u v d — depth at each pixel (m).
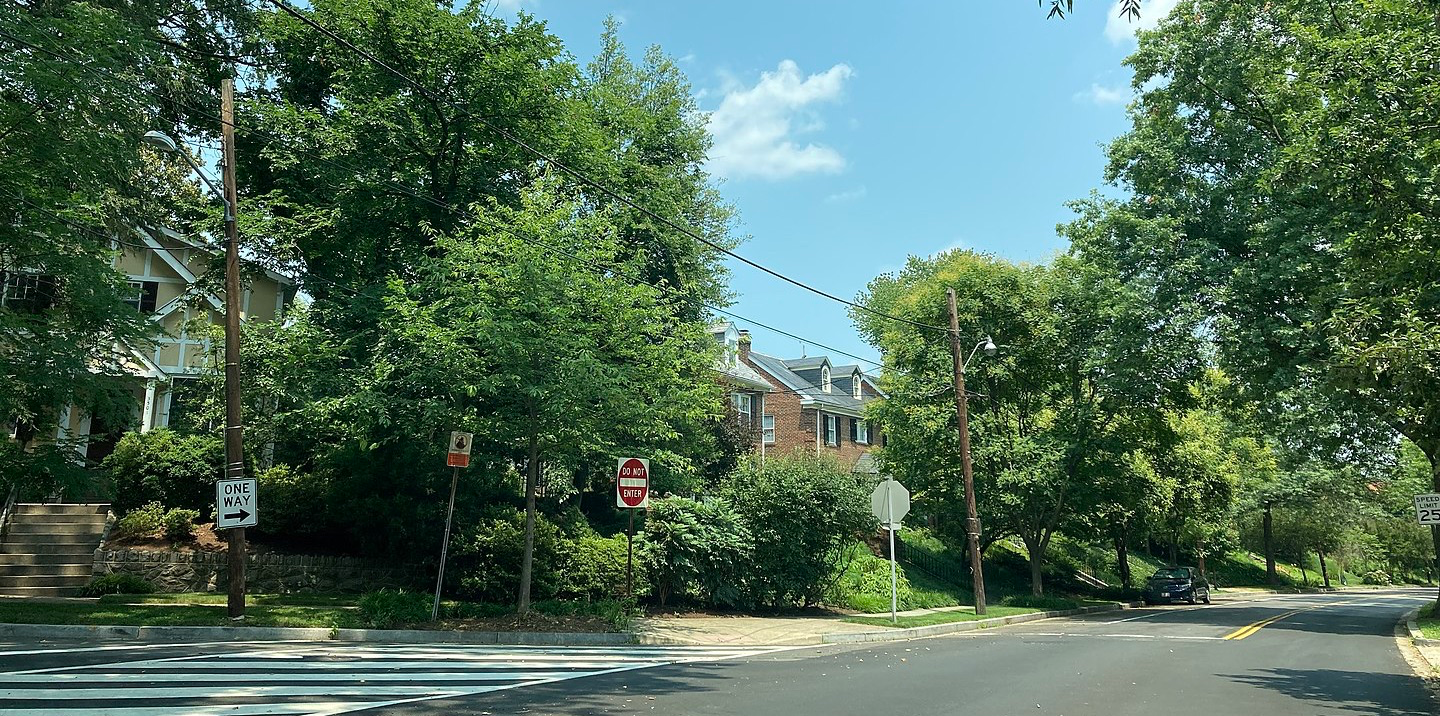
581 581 19.27
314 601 17.52
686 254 26.56
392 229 20.58
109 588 17.16
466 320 14.95
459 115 19.23
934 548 35.94
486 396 16.47
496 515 19.78
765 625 18.77
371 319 18.75
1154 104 25.73
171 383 23.16
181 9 20.86
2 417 14.05
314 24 11.34
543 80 19.70
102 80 13.24
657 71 32.06
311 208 19.72
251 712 7.32
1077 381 29.98
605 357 16.09
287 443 22.61
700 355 20.81
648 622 17.97
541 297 14.66
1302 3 19.75
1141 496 31.28
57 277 14.73
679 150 29.53
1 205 13.45
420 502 19.73
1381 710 9.14
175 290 26.31
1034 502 29.42
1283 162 13.11
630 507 17.48
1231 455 39.28
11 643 11.74
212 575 18.62
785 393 46.53
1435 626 19.73
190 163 19.14
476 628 14.84
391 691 8.67
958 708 8.55
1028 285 29.95
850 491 22.72
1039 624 23.34
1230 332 22.52
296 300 22.02
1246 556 66.75
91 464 18.91
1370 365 10.19
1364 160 11.52
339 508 19.67
